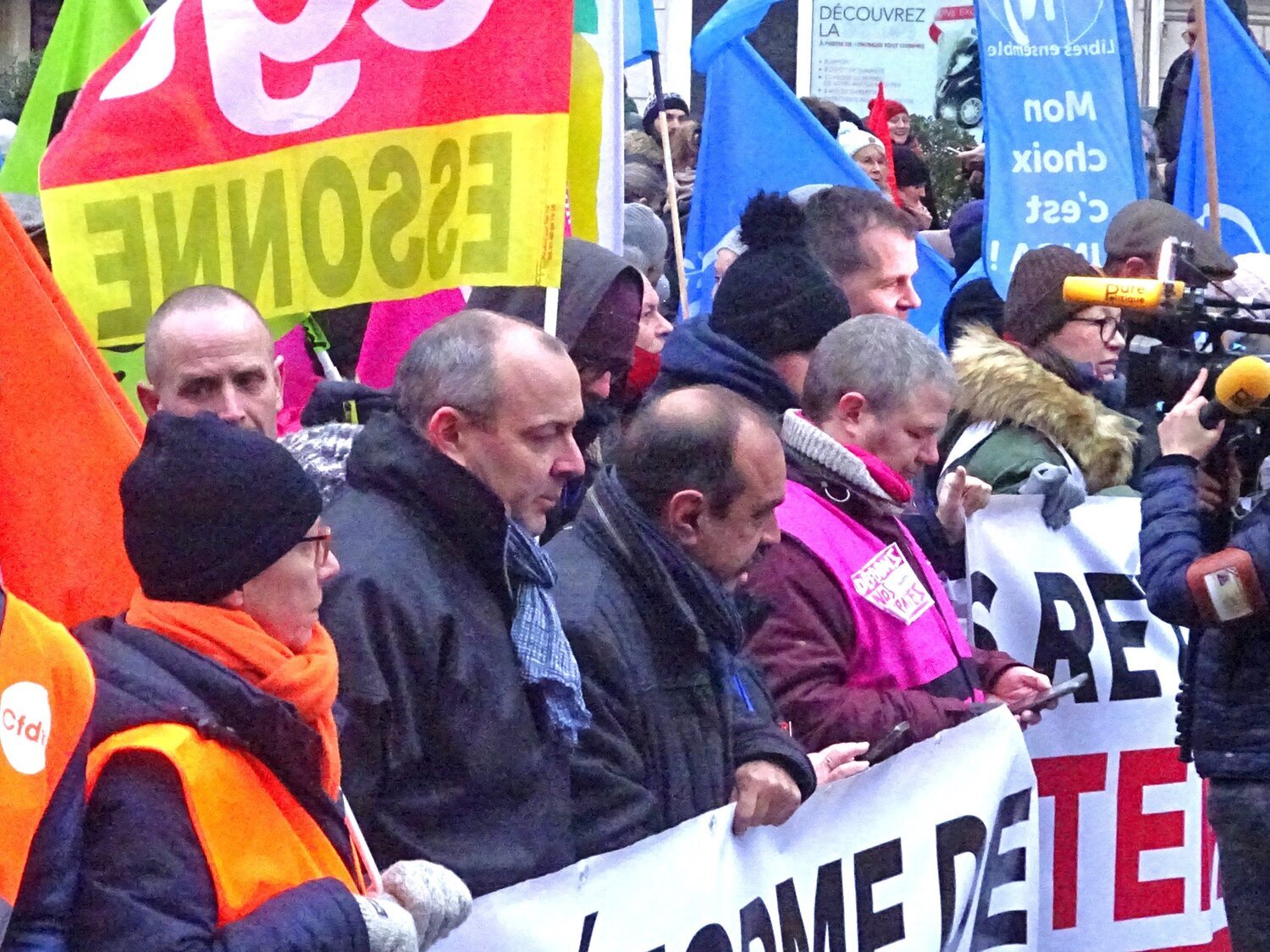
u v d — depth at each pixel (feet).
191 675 11.25
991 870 18.78
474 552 14.21
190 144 17.43
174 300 17.08
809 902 16.70
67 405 13.74
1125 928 22.76
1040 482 21.79
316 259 17.51
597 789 14.88
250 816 11.16
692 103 65.16
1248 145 31.60
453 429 14.52
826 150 30.58
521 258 17.07
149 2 47.37
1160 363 18.75
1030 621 21.98
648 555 15.47
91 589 13.70
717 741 15.85
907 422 18.90
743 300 20.74
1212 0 31.60
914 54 62.95
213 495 11.56
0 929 9.43
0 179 21.83
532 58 17.12
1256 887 18.86
